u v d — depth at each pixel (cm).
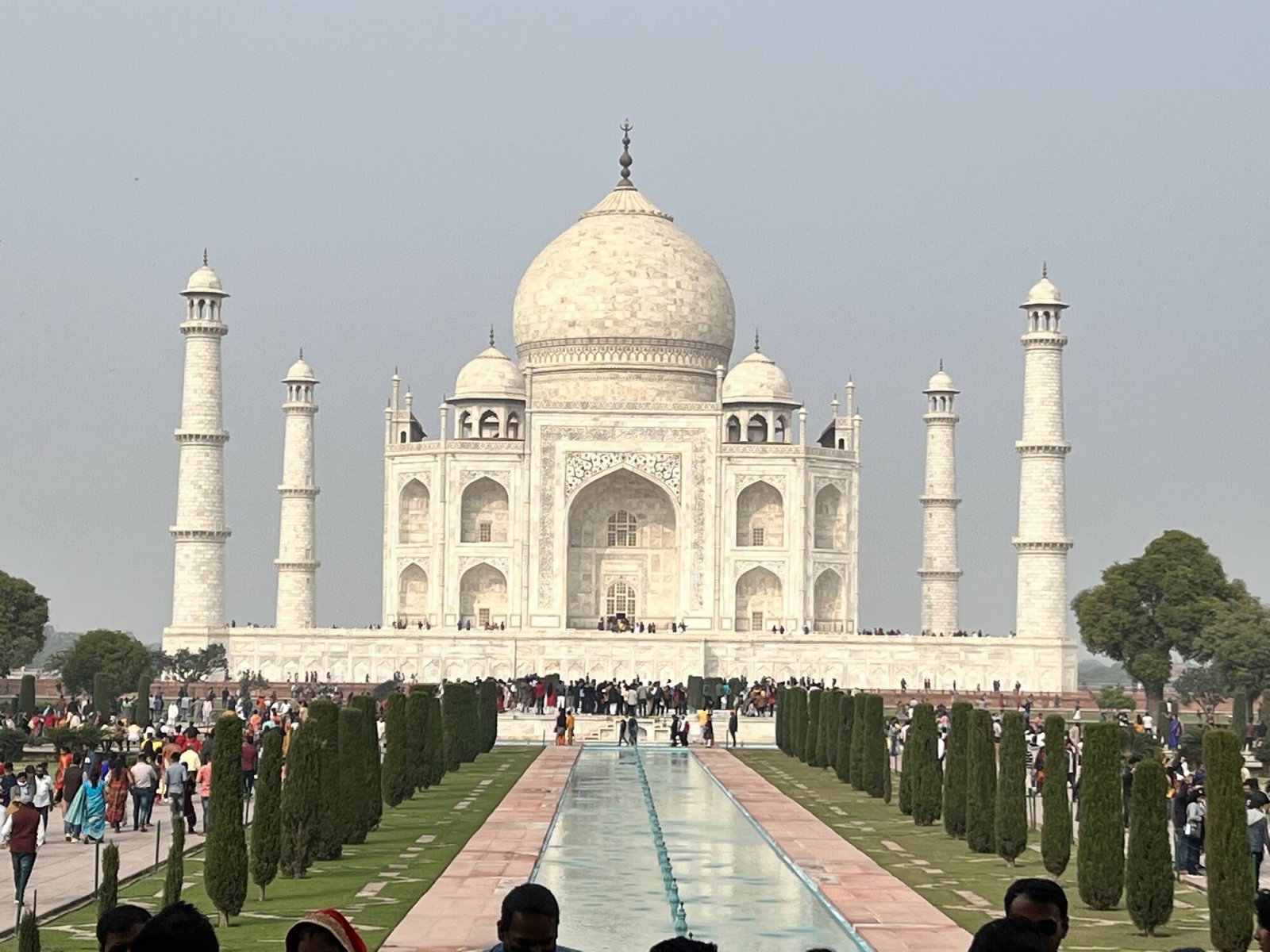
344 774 8525
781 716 15575
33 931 4178
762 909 6838
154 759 10138
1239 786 5941
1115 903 6906
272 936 6038
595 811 10400
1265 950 3036
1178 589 19562
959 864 8088
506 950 2567
